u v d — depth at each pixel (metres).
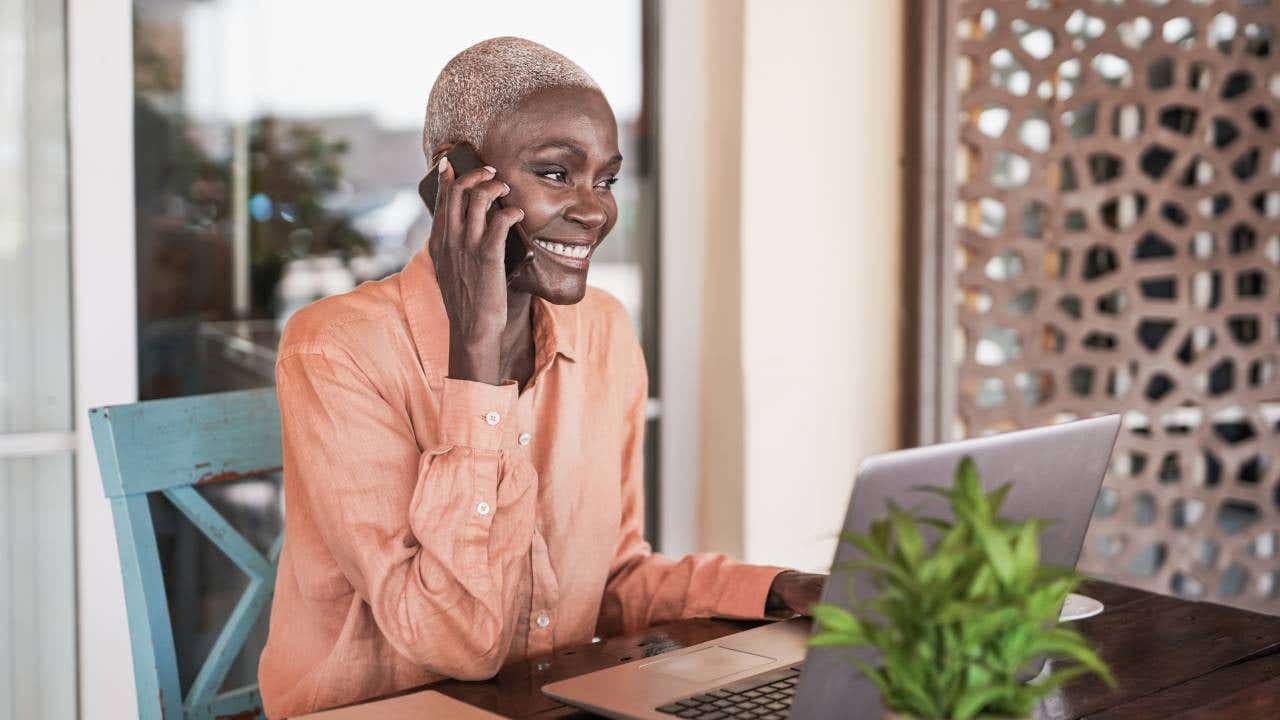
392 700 1.14
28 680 2.07
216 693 1.51
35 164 2.00
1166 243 3.10
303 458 1.35
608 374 1.61
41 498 2.06
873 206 2.84
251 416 1.54
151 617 1.41
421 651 1.27
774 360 2.73
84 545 2.06
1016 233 2.84
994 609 0.77
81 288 2.03
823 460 2.81
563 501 1.52
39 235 2.02
